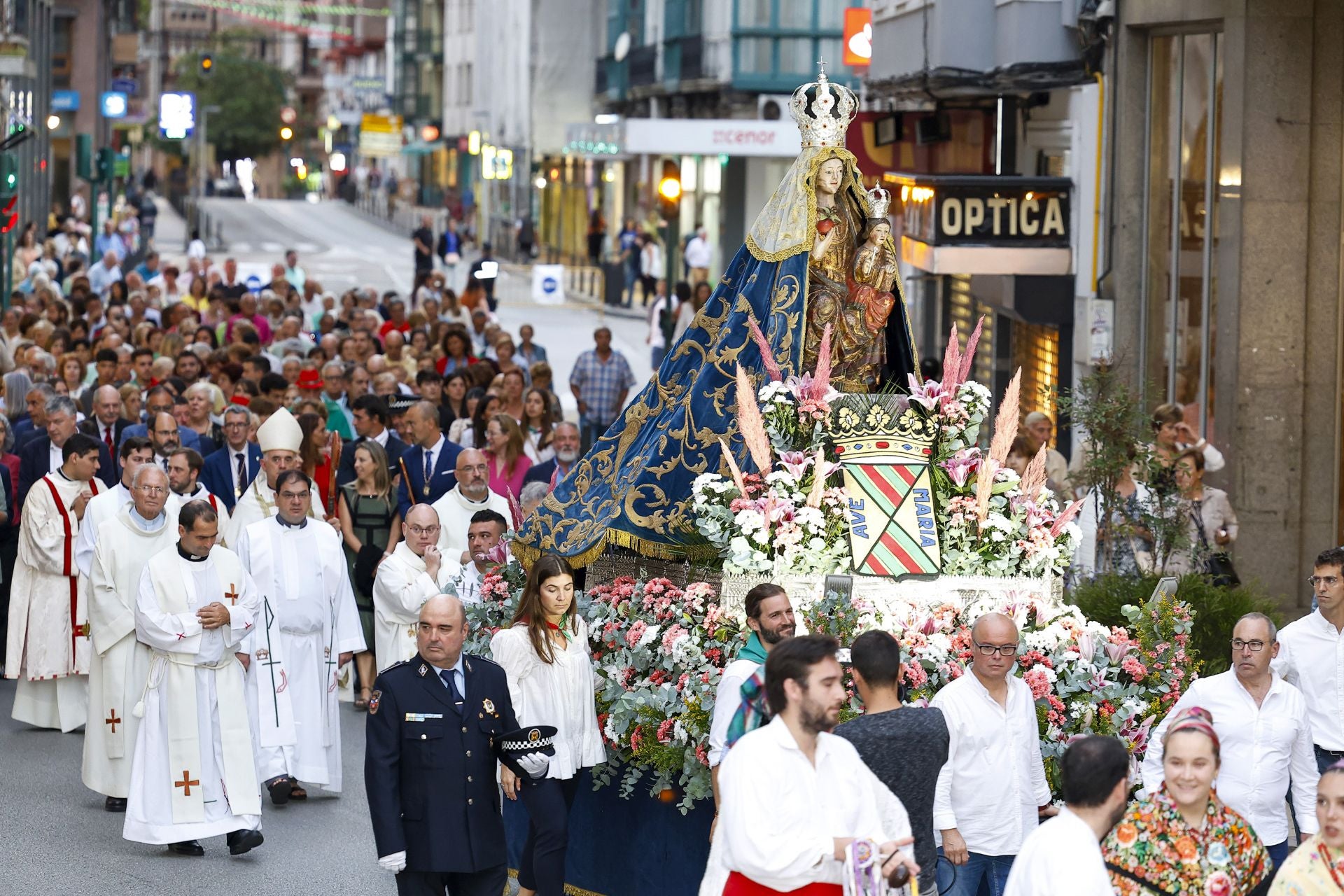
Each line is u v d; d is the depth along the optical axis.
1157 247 24.03
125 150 132.12
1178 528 16.92
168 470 17.14
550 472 20.70
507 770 11.94
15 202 35.88
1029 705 11.19
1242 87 21.27
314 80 191.75
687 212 67.81
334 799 16.20
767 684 8.52
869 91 34.09
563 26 90.25
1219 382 21.81
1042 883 8.32
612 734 12.36
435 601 11.09
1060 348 26.59
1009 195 25.97
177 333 28.69
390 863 10.88
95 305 35.62
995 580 12.45
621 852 12.65
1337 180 21.28
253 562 15.68
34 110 64.62
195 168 118.44
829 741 8.62
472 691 11.19
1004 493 12.84
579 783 12.72
